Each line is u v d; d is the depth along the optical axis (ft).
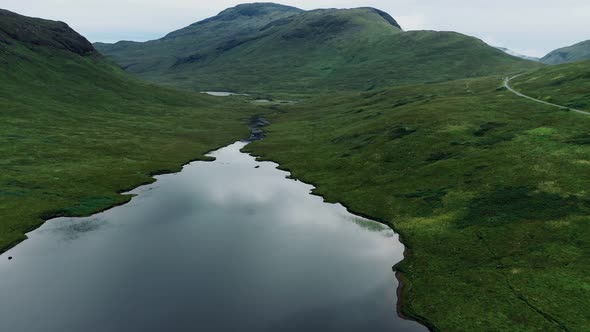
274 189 280.92
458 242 172.96
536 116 319.88
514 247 159.53
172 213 234.79
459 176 236.02
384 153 306.14
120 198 257.34
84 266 168.96
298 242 192.65
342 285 152.87
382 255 176.76
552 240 157.79
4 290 149.69
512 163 233.14
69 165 311.47
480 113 354.74
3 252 182.60
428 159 276.62
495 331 120.57
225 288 151.12
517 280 140.26
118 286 152.76
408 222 202.80
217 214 232.12
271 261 172.96
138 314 134.62
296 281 155.94
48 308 138.00
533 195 193.36
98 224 217.56
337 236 198.49
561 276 137.69
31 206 230.48
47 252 182.70
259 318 132.05
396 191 241.14
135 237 199.93
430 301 139.23
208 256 178.40
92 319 131.75
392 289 150.30
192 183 297.53
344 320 131.03
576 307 123.54
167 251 183.73
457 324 126.11
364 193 250.16
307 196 264.31
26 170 287.69
